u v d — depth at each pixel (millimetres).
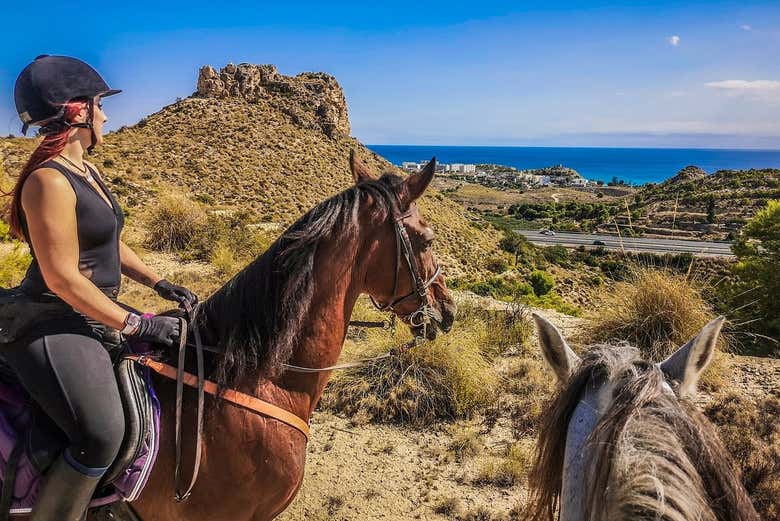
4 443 1984
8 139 27250
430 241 2582
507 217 120562
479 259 46188
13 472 1967
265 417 2289
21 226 2018
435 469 4797
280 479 2330
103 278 2064
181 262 12516
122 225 2174
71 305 1925
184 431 2213
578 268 47531
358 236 2441
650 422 1368
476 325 7551
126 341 2229
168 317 2227
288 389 2381
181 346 2201
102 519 2219
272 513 2418
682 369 1662
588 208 116875
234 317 2314
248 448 2260
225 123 65562
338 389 6039
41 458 1959
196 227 14102
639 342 6828
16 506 2006
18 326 1931
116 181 30859
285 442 2326
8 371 2057
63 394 1908
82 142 2057
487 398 5906
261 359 2289
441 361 6051
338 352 2535
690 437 1381
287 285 2289
